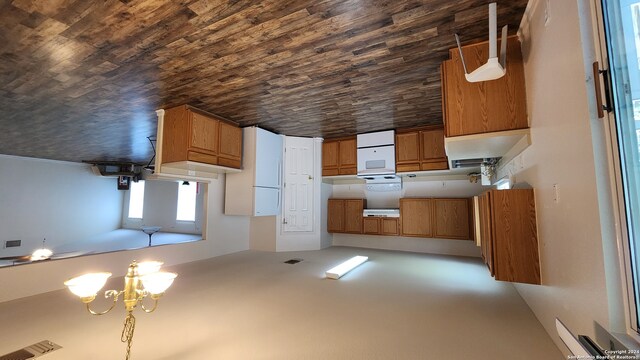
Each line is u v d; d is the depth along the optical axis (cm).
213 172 448
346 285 308
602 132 111
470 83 215
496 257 200
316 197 529
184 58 232
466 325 205
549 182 164
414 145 458
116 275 341
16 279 264
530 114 193
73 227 714
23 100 307
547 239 174
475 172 470
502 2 172
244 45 216
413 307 242
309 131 488
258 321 213
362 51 228
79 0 161
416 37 209
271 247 511
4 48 207
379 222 512
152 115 370
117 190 830
